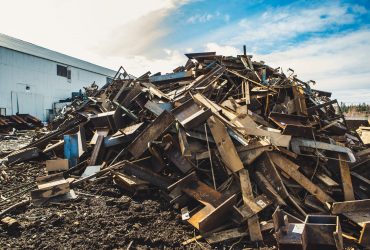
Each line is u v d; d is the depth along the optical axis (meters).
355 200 5.89
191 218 5.07
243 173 5.84
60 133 10.42
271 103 8.59
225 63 10.96
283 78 10.70
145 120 8.14
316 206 5.64
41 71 28.39
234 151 6.09
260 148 6.13
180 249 4.45
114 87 11.99
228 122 6.84
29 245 4.32
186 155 5.98
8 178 7.54
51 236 4.59
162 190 6.24
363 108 36.59
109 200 5.83
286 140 6.30
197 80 9.76
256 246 4.55
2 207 5.75
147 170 6.49
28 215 5.30
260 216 5.32
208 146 6.34
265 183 5.82
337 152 6.48
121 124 8.74
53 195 5.98
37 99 27.84
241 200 5.58
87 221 5.06
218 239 4.61
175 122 6.77
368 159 6.80
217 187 6.05
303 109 8.22
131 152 7.07
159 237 4.66
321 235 3.80
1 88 23.92
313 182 6.22
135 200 6.08
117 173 6.62
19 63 25.69
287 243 3.87
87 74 36.62
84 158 8.38
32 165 8.77
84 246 4.33
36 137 13.09
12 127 21.73
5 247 4.25
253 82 9.34
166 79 11.17
